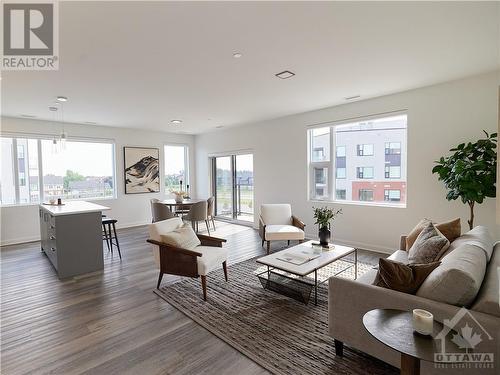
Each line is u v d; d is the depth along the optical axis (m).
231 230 6.20
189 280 3.31
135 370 1.80
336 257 2.87
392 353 1.60
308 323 2.34
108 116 5.31
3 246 5.02
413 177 3.93
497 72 3.22
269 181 5.96
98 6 1.82
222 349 2.01
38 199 5.60
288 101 4.39
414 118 3.87
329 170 5.02
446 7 1.91
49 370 1.80
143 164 7.02
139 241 5.30
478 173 2.98
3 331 2.26
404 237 3.17
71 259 3.48
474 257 1.72
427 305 1.43
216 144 7.33
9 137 5.24
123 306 2.68
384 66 2.98
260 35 2.27
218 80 3.35
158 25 2.08
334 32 2.24
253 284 3.16
